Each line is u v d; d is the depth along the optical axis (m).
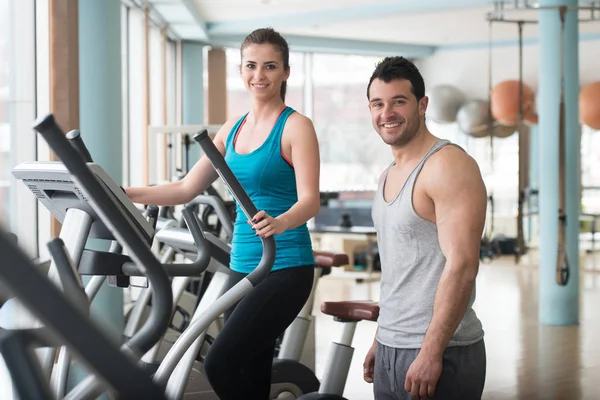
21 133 4.65
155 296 1.22
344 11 9.55
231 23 10.28
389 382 2.22
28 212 4.68
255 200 2.39
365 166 12.61
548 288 6.34
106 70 5.13
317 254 3.42
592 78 11.08
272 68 2.35
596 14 9.56
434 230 2.11
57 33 4.55
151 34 9.52
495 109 9.15
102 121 5.11
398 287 2.17
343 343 2.93
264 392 2.49
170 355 1.86
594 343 5.63
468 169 2.04
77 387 1.45
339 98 12.51
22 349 1.04
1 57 4.55
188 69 10.77
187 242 2.28
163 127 5.57
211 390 3.22
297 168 2.31
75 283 1.37
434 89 10.84
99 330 0.86
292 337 3.32
